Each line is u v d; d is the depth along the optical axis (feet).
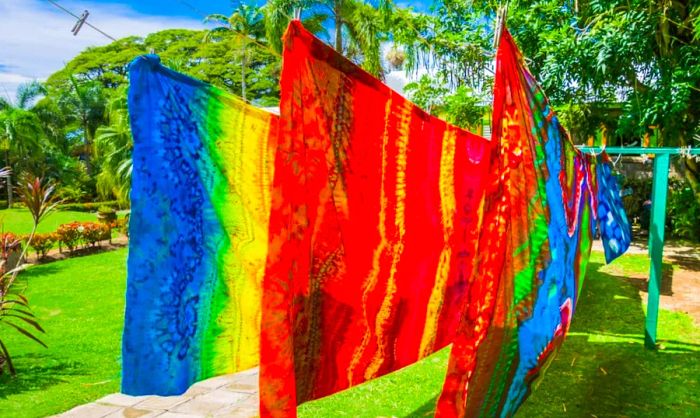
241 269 7.77
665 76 31.94
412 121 8.64
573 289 12.84
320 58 6.56
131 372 6.56
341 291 7.92
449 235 10.34
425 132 9.04
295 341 7.06
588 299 27.25
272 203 5.96
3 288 19.81
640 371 17.92
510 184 7.66
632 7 31.07
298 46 6.19
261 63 136.56
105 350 22.03
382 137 8.00
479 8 36.88
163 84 6.57
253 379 17.57
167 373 6.77
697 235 41.27
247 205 7.73
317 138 6.75
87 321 26.99
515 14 34.86
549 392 16.33
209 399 15.92
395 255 8.95
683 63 31.68
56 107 128.36
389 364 9.52
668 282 30.14
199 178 7.09
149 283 6.56
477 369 7.27
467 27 36.94
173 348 6.81
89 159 133.08
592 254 37.96
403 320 9.61
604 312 25.02
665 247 39.60
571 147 12.39
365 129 7.63
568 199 11.96
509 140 7.68
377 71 70.18
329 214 7.30
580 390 16.46
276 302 5.91
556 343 10.67
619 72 32.96
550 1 36.55
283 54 6.00
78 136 141.79
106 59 154.71
